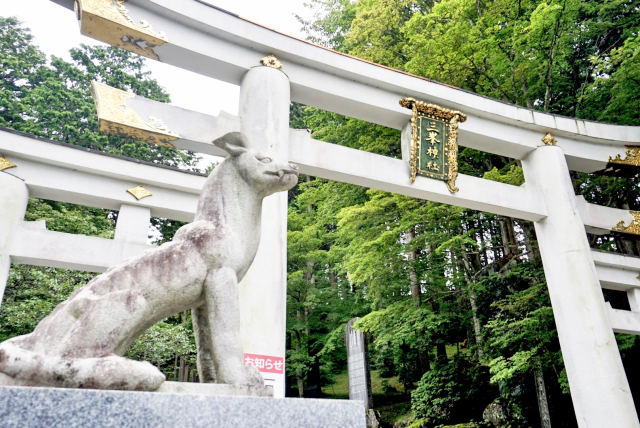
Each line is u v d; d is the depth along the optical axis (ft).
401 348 67.72
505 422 45.65
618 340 42.75
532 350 37.68
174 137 23.03
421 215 44.21
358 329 50.57
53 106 74.79
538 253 47.32
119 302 8.61
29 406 6.68
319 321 69.77
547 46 43.62
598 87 46.01
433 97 30.83
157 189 29.01
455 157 30.37
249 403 7.87
